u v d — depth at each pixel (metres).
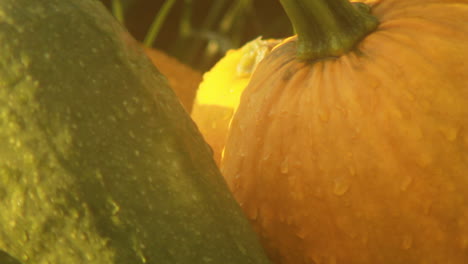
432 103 0.62
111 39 0.60
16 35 0.59
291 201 0.65
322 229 0.64
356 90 0.63
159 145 0.59
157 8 2.23
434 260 0.63
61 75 0.59
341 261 0.65
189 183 0.59
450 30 0.64
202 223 0.59
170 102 0.61
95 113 0.59
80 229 0.59
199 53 1.84
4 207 0.60
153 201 0.59
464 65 0.63
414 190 0.62
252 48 0.83
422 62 0.63
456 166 0.62
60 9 0.60
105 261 0.59
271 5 2.06
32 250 0.60
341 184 0.63
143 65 0.61
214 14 1.70
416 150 0.62
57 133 0.58
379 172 0.62
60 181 0.58
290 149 0.65
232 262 0.59
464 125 0.62
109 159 0.58
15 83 0.59
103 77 0.59
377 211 0.63
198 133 0.62
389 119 0.62
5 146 0.59
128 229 0.58
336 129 0.63
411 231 0.63
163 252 0.58
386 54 0.64
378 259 0.64
